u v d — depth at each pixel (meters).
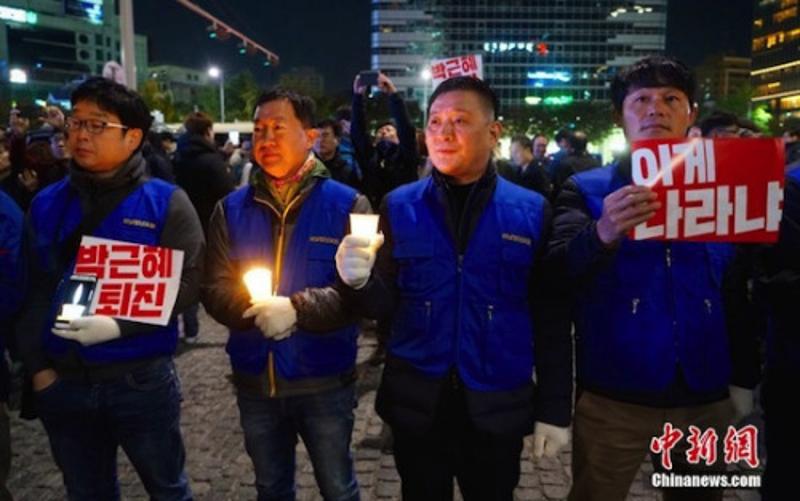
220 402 4.99
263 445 2.54
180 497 2.60
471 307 2.26
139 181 2.53
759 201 2.07
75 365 2.39
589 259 2.04
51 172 5.82
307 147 2.56
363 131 5.58
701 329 2.24
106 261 2.39
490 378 2.23
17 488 3.69
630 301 2.25
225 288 2.48
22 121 7.47
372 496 3.57
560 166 7.79
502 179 2.42
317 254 2.50
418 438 2.29
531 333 2.34
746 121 5.49
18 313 2.47
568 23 122.88
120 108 2.43
